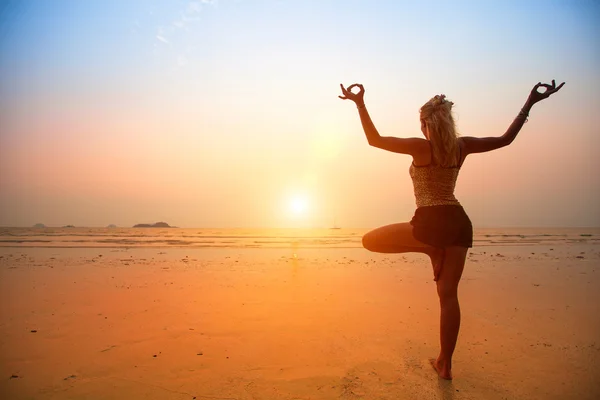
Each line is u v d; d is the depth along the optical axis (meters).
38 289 5.92
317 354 3.37
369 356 3.34
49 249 13.20
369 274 7.63
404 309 4.86
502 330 4.06
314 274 7.53
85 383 2.79
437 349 3.52
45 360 3.19
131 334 3.83
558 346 3.59
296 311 4.70
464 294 5.79
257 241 20.52
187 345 3.55
